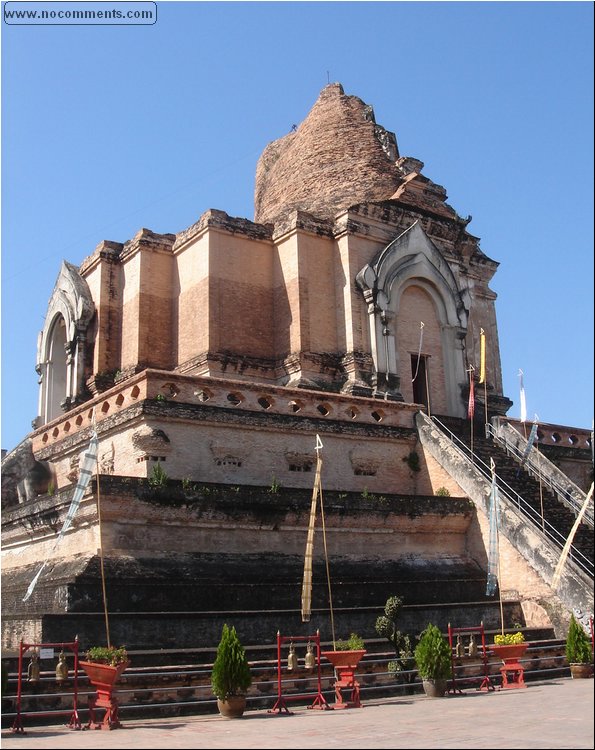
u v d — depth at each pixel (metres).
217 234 34.28
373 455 28.73
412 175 38.12
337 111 41.88
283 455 26.42
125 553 21.02
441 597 24.11
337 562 24.33
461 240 38.69
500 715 13.91
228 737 12.51
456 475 28.08
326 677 17.44
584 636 19.91
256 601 20.92
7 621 18.77
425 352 35.22
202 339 33.31
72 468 28.80
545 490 29.84
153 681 15.74
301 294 33.56
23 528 25.08
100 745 12.02
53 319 39.69
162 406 24.17
